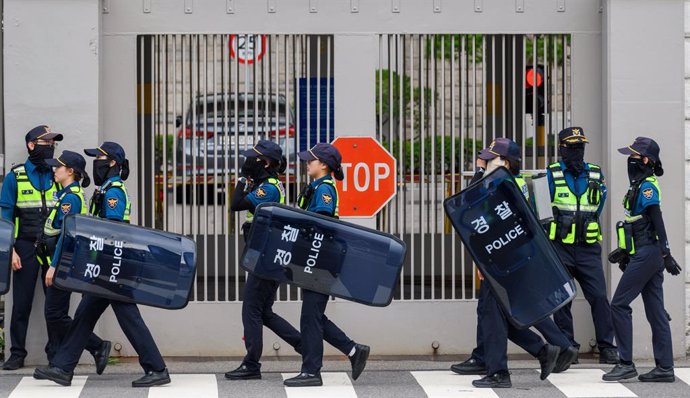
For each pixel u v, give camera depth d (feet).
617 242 47.01
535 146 49.32
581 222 46.65
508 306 41.47
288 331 43.52
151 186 48.62
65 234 41.09
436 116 49.01
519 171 44.11
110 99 48.32
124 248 41.45
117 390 41.32
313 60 48.80
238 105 48.73
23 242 45.91
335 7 48.60
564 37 49.24
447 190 49.08
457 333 49.16
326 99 48.80
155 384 42.01
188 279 41.86
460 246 49.11
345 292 41.68
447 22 48.80
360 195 48.88
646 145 42.75
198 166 48.73
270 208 41.70
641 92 47.98
